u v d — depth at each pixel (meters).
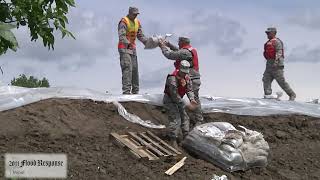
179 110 9.07
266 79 12.70
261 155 8.74
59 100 9.53
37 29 3.74
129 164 7.88
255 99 11.70
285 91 12.70
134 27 10.60
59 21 3.95
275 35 12.59
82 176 7.20
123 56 10.50
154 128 9.66
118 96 10.34
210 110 11.06
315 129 11.23
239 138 8.57
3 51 3.31
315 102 12.83
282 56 12.53
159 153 8.34
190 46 9.55
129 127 9.36
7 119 8.46
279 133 10.66
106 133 8.82
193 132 8.95
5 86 9.20
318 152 10.16
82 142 8.28
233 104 11.33
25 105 9.08
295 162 9.56
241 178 8.36
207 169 8.29
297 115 11.68
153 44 9.47
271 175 8.80
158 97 10.66
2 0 3.53
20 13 3.63
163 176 7.77
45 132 8.28
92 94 10.14
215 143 8.58
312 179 8.98
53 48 3.87
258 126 10.88
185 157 8.54
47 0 3.76
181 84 8.86
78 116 9.15
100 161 7.77
